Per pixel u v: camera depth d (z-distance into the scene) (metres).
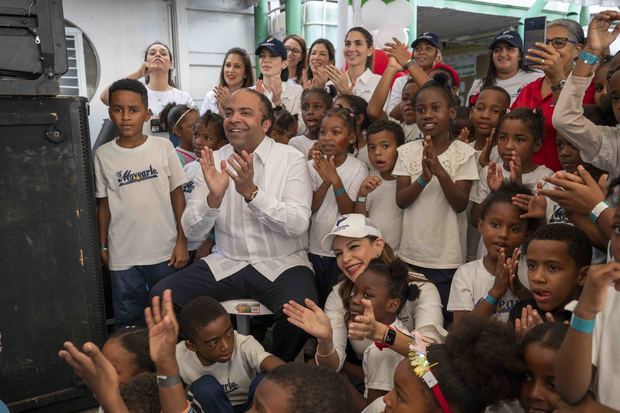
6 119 2.03
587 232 1.62
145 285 2.65
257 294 2.42
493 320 1.29
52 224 2.16
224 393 1.84
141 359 1.67
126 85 2.52
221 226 2.47
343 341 2.04
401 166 2.43
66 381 2.24
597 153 1.96
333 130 2.60
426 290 2.04
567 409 1.17
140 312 2.69
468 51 9.23
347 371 2.25
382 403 1.61
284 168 2.47
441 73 2.89
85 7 4.74
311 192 2.52
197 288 2.41
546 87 2.66
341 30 4.77
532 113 2.27
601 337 1.25
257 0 5.40
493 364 1.20
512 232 1.91
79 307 2.24
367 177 2.55
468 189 2.33
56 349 2.21
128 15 4.95
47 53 2.06
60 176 2.16
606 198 1.70
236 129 2.40
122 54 4.97
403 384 1.25
